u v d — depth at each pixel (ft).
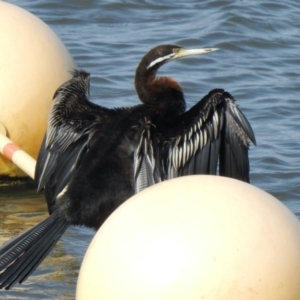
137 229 25.21
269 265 24.59
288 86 63.05
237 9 77.20
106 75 62.95
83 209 33.24
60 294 33.68
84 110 35.58
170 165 33.94
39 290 33.99
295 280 24.84
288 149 51.60
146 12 77.41
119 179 33.76
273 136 53.83
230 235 24.71
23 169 42.16
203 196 25.59
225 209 25.21
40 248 30.86
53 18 74.79
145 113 35.27
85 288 25.80
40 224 32.30
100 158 34.09
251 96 61.05
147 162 33.53
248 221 25.02
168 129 34.55
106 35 71.61
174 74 64.75
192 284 24.29
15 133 44.04
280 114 57.88
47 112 44.39
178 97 36.19
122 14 76.79
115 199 33.65
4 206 43.42
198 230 24.76
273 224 25.14
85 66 64.69
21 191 45.39
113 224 25.88
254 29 73.82
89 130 34.86
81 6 77.10
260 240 24.76
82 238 39.37
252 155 50.62
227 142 34.76
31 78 43.86
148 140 33.83
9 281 29.30
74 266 36.37
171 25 74.38
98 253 25.71
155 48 37.14
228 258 24.43
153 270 24.57
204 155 34.53
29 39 44.21
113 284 25.04
